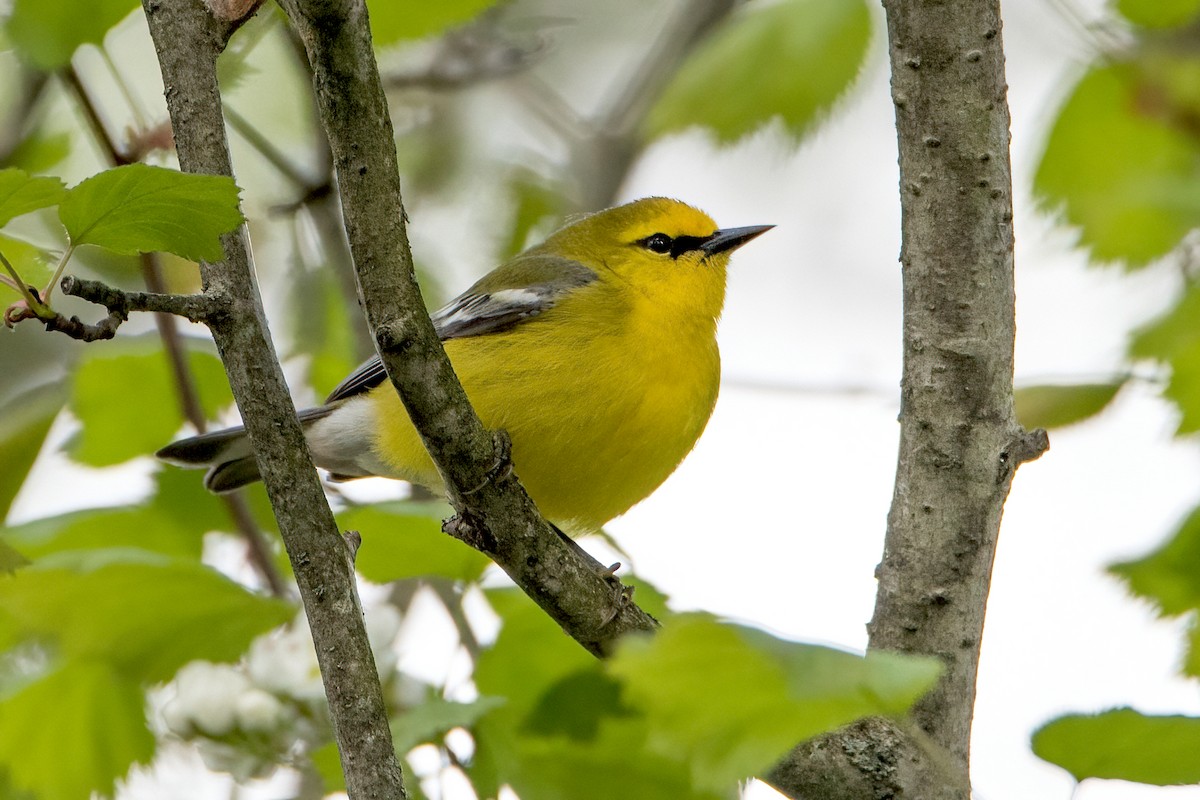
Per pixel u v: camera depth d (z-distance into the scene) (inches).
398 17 439.5
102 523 442.6
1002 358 310.8
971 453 310.5
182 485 476.7
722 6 664.4
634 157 670.5
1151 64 454.3
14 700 398.3
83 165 557.6
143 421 486.9
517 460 433.4
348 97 252.2
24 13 386.6
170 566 385.4
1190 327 450.9
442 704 348.2
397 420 441.7
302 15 244.5
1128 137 463.5
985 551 312.2
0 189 241.3
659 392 434.3
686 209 471.2
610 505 451.8
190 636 391.2
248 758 383.2
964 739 309.3
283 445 267.4
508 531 306.3
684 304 454.6
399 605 458.6
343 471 481.4
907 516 315.6
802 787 294.0
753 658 196.4
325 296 547.8
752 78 510.9
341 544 270.1
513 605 382.0
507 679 383.6
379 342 276.7
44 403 482.3
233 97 548.7
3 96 565.0
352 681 263.1
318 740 384.8
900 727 277.4
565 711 374.3
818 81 508.1
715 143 522.0
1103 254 478.0
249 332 267.6
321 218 516.4
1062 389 436.5
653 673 197.5
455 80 606.2
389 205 264.1
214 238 255.4
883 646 312.8
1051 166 472.4
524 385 427.2
